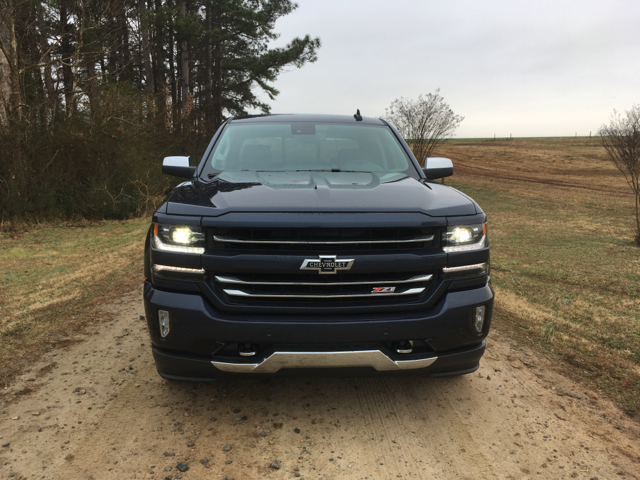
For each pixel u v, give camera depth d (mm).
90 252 7250
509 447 2404
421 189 2750
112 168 11727
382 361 2316
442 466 2240
